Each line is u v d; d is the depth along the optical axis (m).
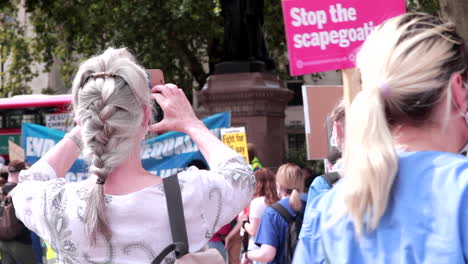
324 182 3.26
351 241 1.33
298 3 4.34
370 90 1.32
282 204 4.30
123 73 1.73
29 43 22.64
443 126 1.32
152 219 1.71
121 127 1.70
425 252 1.22
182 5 18.34
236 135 7.16
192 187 1.75
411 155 1.30
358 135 1.30
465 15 7.49
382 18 4.27
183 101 1.89
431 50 1.29
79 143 1.96
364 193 1.28
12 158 8.57
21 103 19.42
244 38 13.77
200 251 1.74
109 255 1.70
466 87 1.33
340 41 4.33
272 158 13.09
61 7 20.50
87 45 20.86
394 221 1.27
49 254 4.42
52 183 1.82
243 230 5.97
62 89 29.92
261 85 12.94
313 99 6.35
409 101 1.30
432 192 1.24
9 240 6.06
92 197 1.70
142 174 1.79
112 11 20.09
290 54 4.34
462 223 1.20
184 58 21.52
